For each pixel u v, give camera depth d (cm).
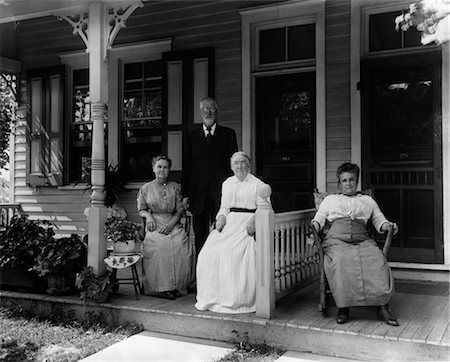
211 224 445
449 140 460
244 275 363
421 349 296
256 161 561
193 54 580
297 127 545
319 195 462
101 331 382
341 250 344
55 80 659
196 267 416
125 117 633
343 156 513
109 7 443
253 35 559
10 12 468
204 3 581
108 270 454
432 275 471
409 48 487
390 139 493
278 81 553
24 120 688
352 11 504
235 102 565
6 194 783
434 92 469
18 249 446
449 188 464
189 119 584
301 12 529
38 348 354
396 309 369
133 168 628
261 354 323
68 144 664
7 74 684
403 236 485
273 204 553
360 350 312
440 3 322
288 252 404
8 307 439
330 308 374
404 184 486
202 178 441
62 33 664
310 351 326
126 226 420
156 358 324
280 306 382
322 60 520
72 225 658
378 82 494
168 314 375
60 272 432
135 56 624
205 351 334
